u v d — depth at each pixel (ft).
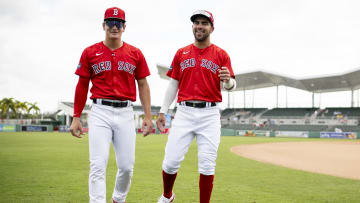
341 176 24.41
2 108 187.52
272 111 160.56
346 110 143.02
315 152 51.24
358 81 134.21
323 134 121.80
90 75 11.49
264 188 18.56
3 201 14.28
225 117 168.96
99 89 11.16
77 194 15.85
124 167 11.49
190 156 39.06
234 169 27.55
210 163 11.50
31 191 16.48
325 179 22.54
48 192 16.28
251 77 145.38
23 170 24.18
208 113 11.68
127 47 11.61
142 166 27.99
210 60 11.74
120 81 11.25
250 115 163.53
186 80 11.98
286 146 66.13
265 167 29.45
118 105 11.16
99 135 10.75
